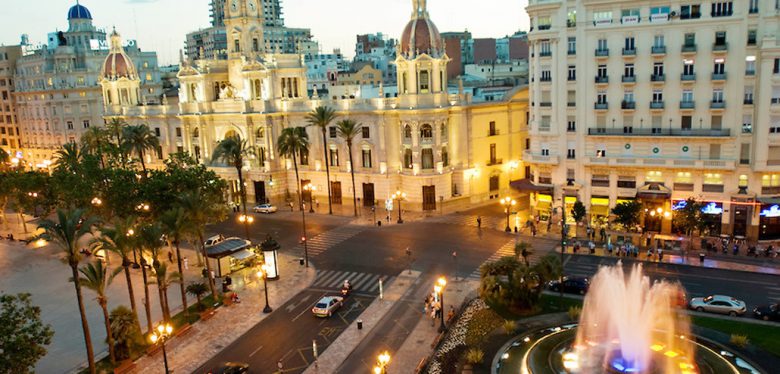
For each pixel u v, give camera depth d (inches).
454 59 6250.0
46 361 1916.8
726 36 2679.6
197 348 1959.9
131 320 1907.0
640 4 2812.5
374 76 6673.2
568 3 2960.1
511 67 6279.5
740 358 1640.0
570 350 1707.7
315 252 2955.2
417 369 1718.8
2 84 6151.6
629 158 2938.0
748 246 2704.2
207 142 4308.6
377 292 2380.7
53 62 5703.7
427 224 3388.3
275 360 1854.1
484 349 1790.1
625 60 2893.7
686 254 2632.9
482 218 3469.5
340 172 3932.1
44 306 2401.6
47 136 5787.4
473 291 2327.8
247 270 2716.5
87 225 1729.8
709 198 2827.3
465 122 3745.1
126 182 2659.9
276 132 4069.9
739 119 2716.5
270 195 4055.1
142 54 6358.3
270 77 4010.8
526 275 2028.8
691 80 2765.7
